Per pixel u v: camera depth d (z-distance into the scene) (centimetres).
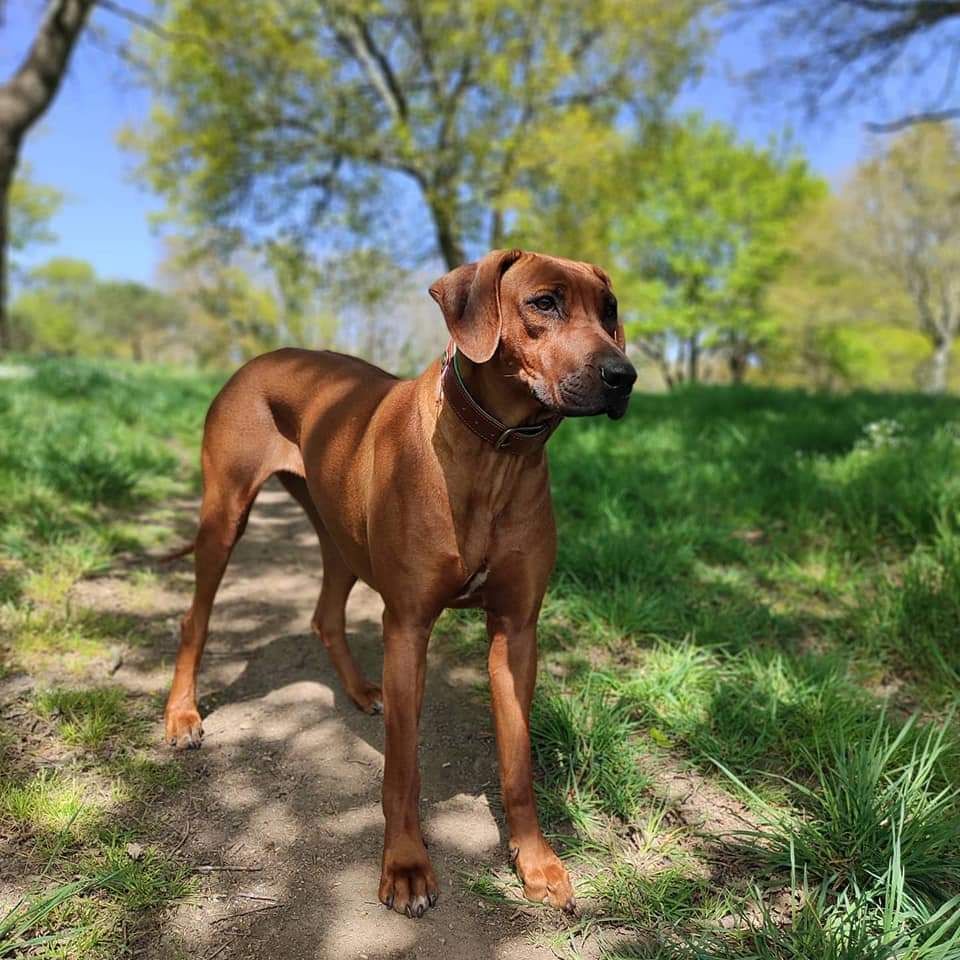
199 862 110
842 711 141
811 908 99
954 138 1300
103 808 118
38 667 153
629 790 127
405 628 111
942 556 194
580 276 108
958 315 1542
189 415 389
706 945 97
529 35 778
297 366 147
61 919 97
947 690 152
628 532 218
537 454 112
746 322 1552
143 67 753
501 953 99
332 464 130
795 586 204
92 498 245
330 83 812
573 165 767
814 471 277
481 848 117
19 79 625
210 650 173
